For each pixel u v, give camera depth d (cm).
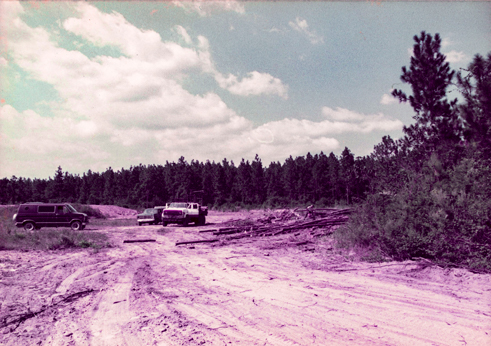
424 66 1253
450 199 891
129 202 8331
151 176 8562
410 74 1290
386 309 570
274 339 446
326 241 1515
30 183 10344
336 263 1024
